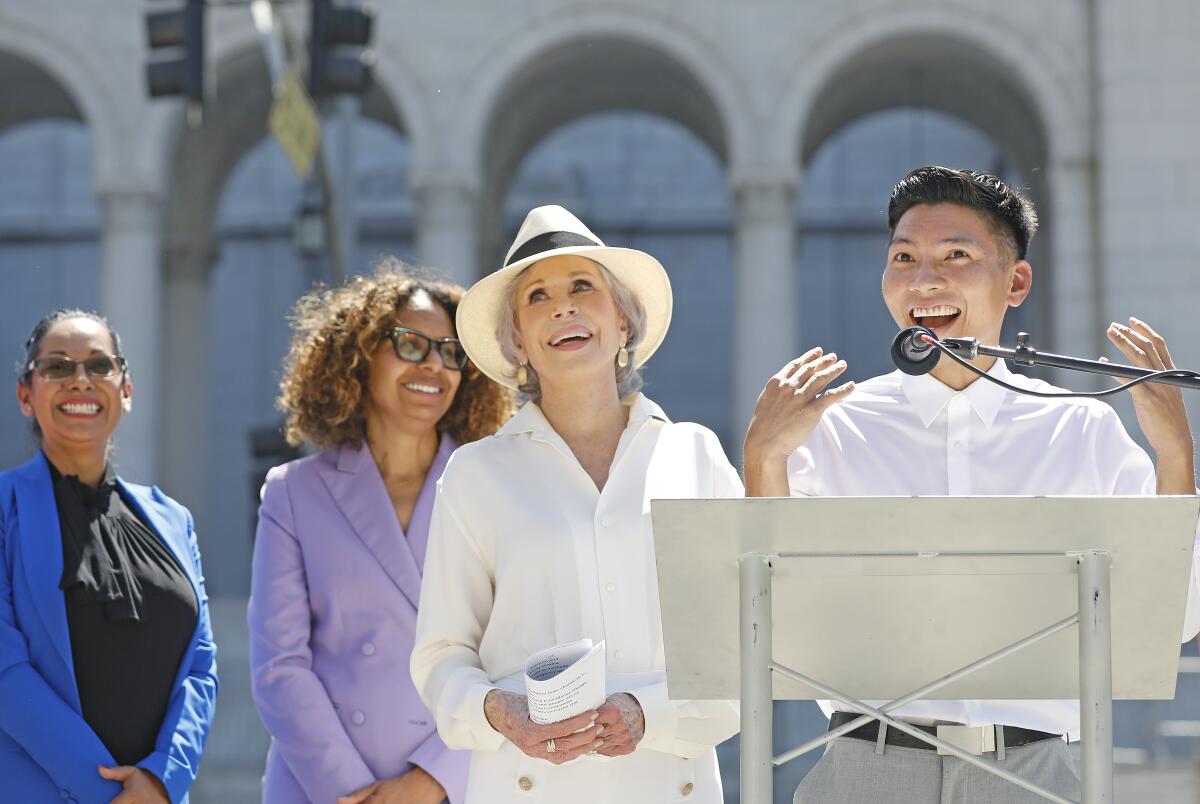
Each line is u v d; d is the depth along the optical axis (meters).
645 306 5.21
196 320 30.36
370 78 13.79
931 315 4.92
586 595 4.76
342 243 16.48
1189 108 24.47
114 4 26.41
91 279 37.25
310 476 6.09
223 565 35.84
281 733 5.70
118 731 5.57
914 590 3.82
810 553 3.77
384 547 5.94
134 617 5.64
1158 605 3.78
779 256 25.27
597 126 36.50
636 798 4.63
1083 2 25.16
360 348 6.18
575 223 5.17
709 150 33.56
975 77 27.58
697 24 25.62
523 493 4.87
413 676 4.90
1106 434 4.92
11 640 5.52
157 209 26.33
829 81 25.88
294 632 5.84
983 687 3.98
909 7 25.45
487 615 4.92
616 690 4.65
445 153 25.58
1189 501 3.62
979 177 4.96
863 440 4.93
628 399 5.21
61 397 5.91
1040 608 3.82
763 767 3.77
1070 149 24.91
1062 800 3.77
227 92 28.81
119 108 26.30
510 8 25.80
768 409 4.41
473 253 25.58
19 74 29.36
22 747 5.51
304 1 25.44
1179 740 18.84
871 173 36.12
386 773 5.73
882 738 4.56
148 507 6.03
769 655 3.80
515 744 4.50
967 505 3.65
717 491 5.04
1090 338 24.48
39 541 5.67
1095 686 3.69
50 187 37.34
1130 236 24.34
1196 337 24.06
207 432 30.31
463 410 6.45
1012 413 4.89
